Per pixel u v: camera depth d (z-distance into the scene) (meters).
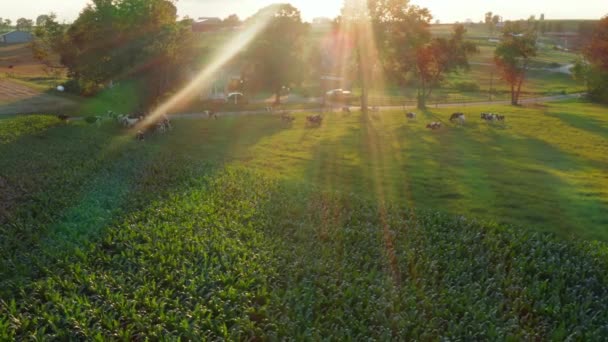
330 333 14.87
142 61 67.94
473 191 30.59
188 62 73.69
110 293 16.67
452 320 15.55
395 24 73.25
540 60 154.38
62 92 82.56
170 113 67.31
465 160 38.75
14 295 16.81
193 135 50.78
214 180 31.80
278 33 80.56
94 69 70.38
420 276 18.62
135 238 21.59
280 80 78.56
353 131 52.84
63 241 20.92
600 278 18.95
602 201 28.45
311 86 107.75
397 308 16.19
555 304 16.83
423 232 22.92
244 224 23.84
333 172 35.78
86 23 74.25
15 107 66.12
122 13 70.94
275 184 31.19
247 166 37.59
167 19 77.62
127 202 26.47
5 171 32.00
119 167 34.75
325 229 23.17
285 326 15.09
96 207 25.45
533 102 88.81
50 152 38.38
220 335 14.83
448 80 123.12
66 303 16.09
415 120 60.44
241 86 82.44
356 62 75.38
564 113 67.81
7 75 101.69
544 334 15.37
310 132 52.66
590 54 90.81
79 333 14.75
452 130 52.59
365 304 16.55
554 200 28.73
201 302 16.33
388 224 24.20
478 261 19.98
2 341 14.20
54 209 25.22
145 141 46.47
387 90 108.75
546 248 21.34
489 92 105.25
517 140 46.84
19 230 22.44
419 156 40.31
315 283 17.77
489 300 17.06
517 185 31.84
